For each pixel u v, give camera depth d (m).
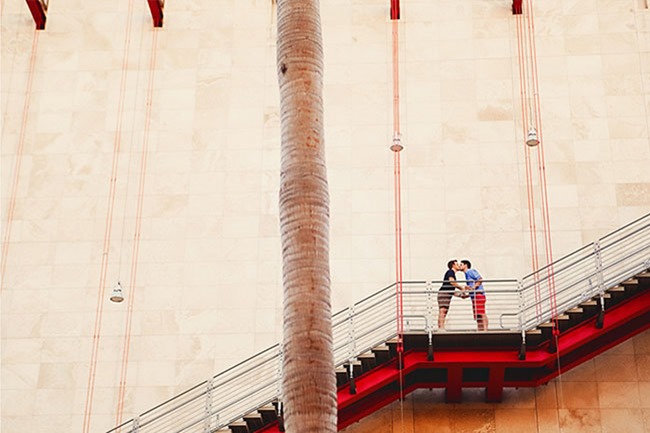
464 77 22.44
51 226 21.88
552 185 21.28
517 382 18.70
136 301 21.14
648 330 19.83
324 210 11.66
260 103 22.73
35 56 23.47
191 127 22.58
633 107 21.80
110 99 22.97
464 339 17.80
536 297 20.25
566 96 22.03
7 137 22.70
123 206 21.97
